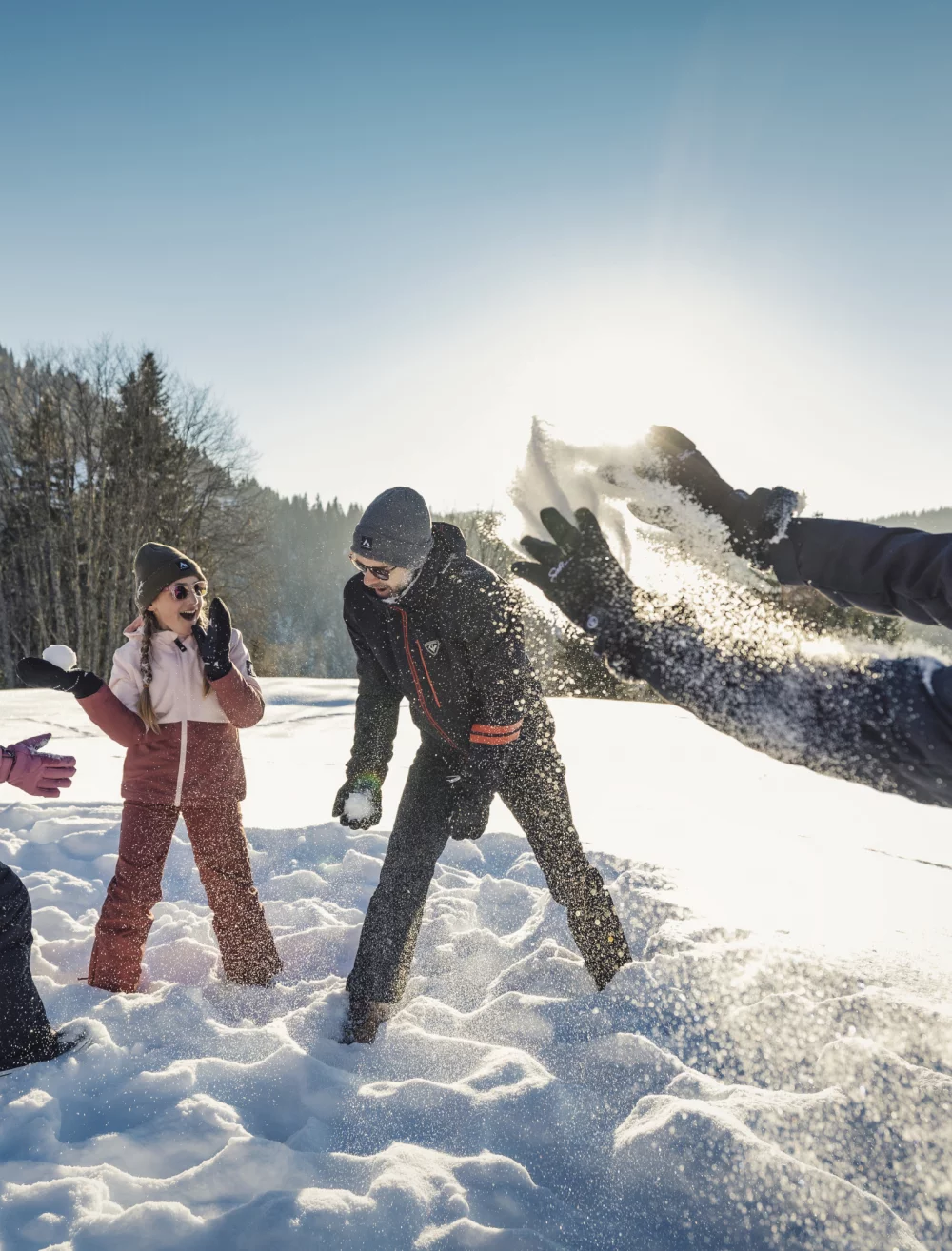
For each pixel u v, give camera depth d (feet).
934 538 3.75
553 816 10.08
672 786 22.20
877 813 19.49
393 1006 10.21
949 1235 6.76
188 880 14.51
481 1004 10.75
